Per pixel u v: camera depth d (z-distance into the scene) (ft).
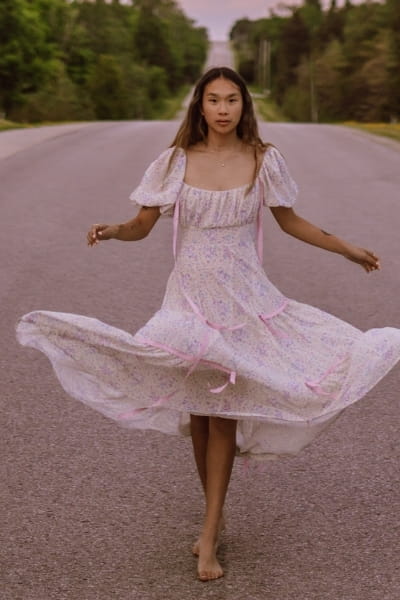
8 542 12.35
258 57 587.27
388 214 40.40
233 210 12.07
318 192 46.83
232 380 11.49
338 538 12.54
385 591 11.22
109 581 11.44
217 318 12.02
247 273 12.19
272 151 12.35
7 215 39.14
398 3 293.84
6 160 60.75
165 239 34.42
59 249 32.19
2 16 236.84
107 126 104.32
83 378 11.86
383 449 15.47
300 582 11.43
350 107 330.75
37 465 14.78
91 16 404.57
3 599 11.00
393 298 25.98
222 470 12.00
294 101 360.89
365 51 318.86
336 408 11.72
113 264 29.99
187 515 13.17
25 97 247.50
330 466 14.80
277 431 12.42
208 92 12.13
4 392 18.12
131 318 23.47
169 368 11.72
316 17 583.99
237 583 11.43
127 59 410.31
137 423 12.64
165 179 12.21
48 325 11.51
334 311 24.56
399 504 13.50
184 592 11.22
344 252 12.55
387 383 18.74
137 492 13.88
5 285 26.89
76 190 46.42
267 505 13.51
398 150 73.92
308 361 12.01
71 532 12.64
